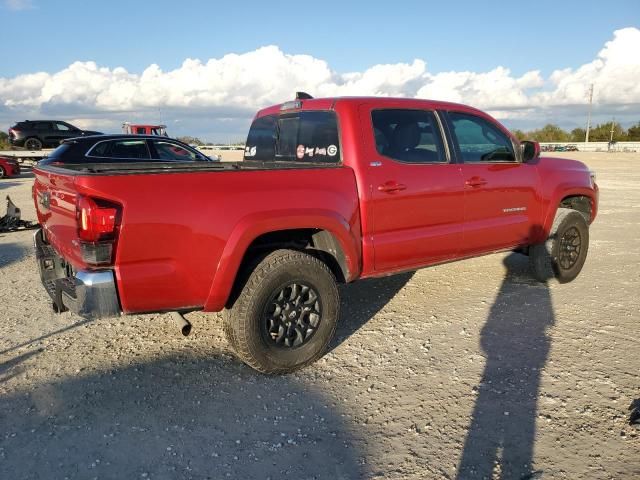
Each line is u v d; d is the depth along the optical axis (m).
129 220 3.23
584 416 3.25
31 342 4.53
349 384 3.74
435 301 5.50
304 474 2.79
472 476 2.73
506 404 3.41
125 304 3.31
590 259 7.20
